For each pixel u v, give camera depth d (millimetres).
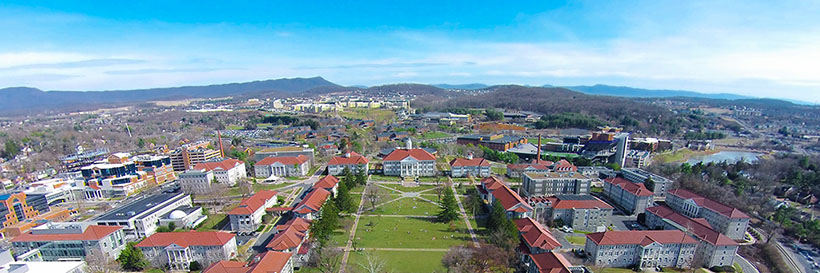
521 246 139000
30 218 188875
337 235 157375
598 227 169000
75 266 127562
